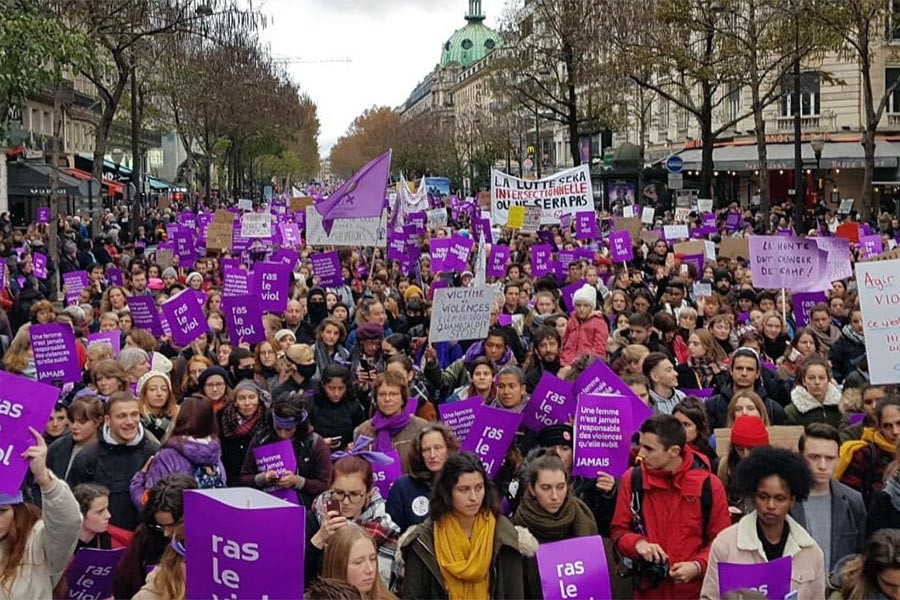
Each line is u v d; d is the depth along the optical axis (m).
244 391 8.37
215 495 4.46
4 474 5.13
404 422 8.04
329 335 11.43
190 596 4.29
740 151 53.16
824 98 50.91
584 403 6.99
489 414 7.52
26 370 10.54
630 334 11.49
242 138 76.56
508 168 82.31
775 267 13.27
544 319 12.48
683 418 7.40
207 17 34.03
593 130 56.56
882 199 52.59
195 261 22.77
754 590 4.75
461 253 18.42
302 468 7.59
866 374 9.63
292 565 4.19
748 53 38.12
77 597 5.94
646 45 37.72
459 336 10.81
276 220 32.56
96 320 15.14
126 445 7.42
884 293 8.00
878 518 6.13
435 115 140.38
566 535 5.99
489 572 5.59
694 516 6.08
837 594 5.48
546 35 46.19
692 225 33.44
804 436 6.28
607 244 25.59
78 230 35.06
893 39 48.44
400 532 6.68
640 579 6.12
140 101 40.38
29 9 20.59
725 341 12.16
